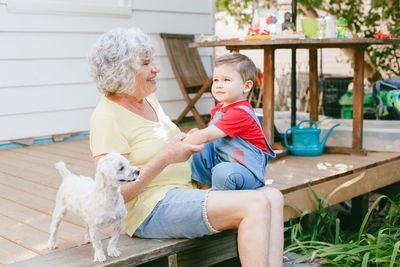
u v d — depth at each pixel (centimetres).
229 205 205
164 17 593
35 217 273
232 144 231
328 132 395
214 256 258
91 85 532
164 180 230
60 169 214
